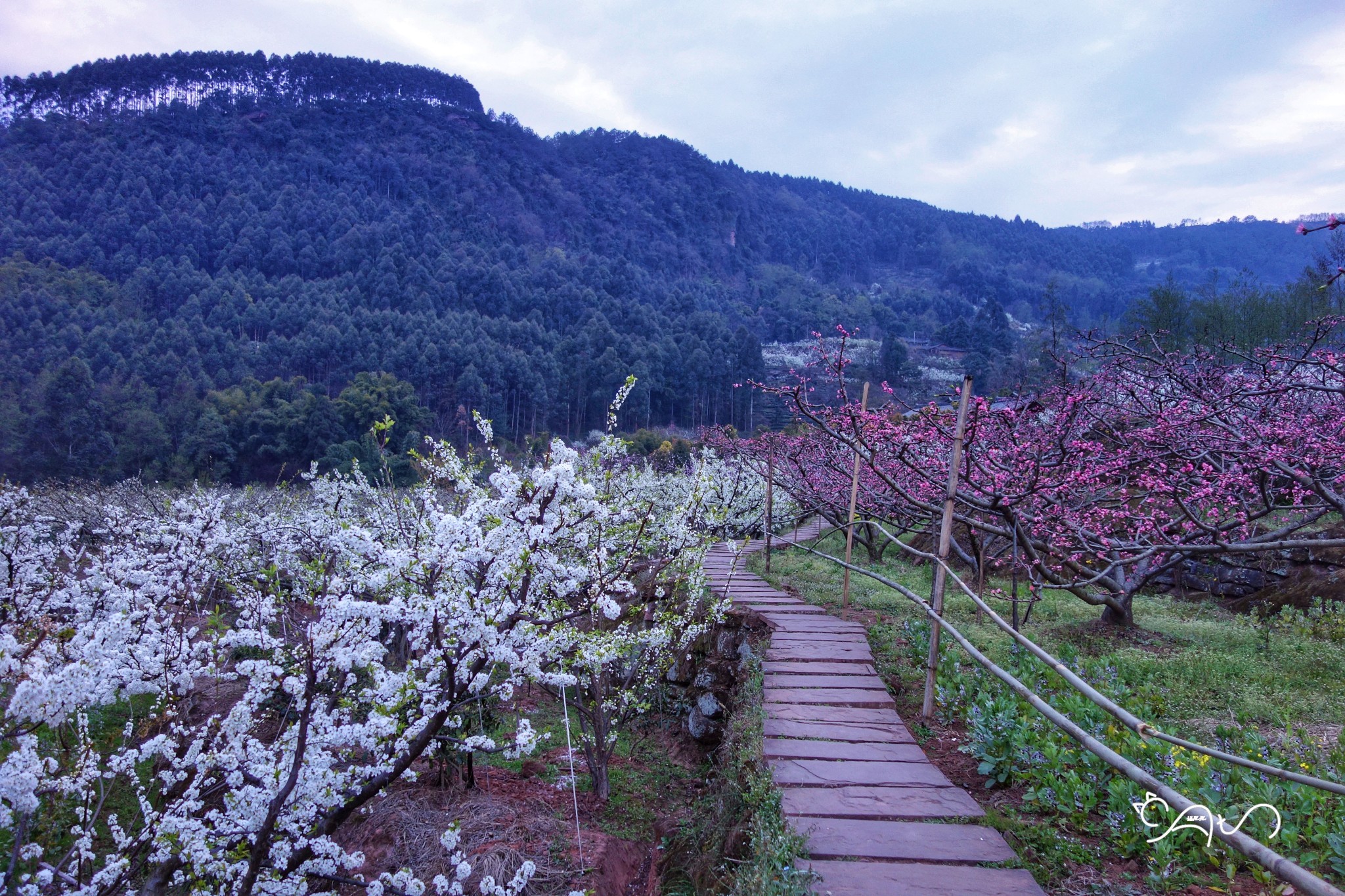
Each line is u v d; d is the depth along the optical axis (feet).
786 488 39.60
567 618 15.67
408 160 499.10
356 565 16.52
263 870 11.51
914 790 13.19
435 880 12.90
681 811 19.52
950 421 22.30
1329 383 21.81
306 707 10.89
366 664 10.96
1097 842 11.45
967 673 19.08
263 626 14.25
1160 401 21.84
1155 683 18.85
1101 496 23.08
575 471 14.79
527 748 13.12
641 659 21.29
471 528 12.97
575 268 387.75
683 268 530.27
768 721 16.48
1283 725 16.07
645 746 24.09
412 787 18.65
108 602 15.47
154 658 12.57
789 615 26.03
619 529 19.54
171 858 11.82
